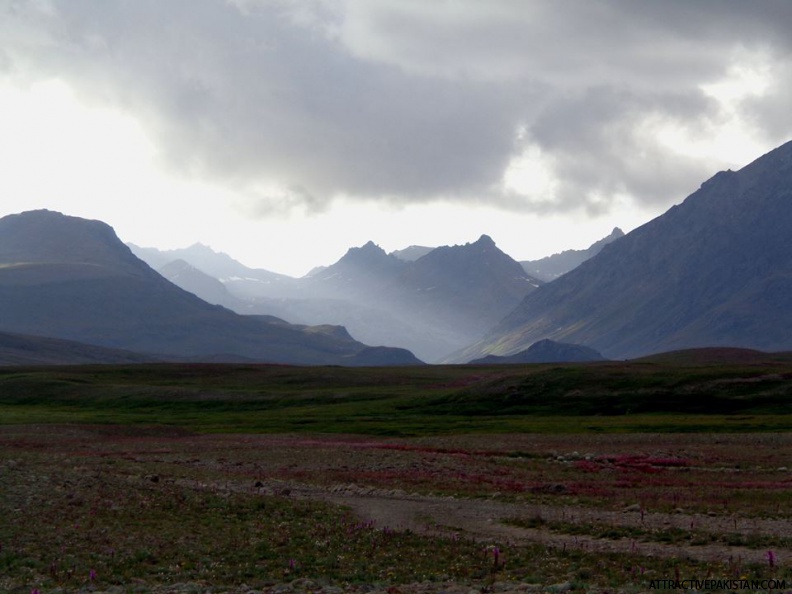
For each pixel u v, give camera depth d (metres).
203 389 171.62
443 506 53.66
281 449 88.94
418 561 37.97
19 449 90.75
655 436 96.44
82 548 39.38
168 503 51.47
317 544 41.41
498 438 97.75
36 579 33.69
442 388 174.75
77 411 153.88
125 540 41.34
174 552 39.22
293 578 34.56
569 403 136.88
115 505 49.91
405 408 143.00
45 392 175.88
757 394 133.62
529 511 50.91
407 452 83.44
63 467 67.19
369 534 44.19
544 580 33.44
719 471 68.88
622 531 43.88
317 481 65.00
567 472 68.69
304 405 157.12
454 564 37.19
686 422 110.94
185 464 77.06
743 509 49.09
